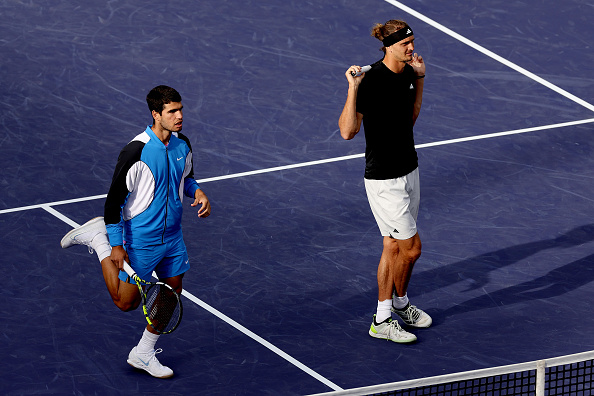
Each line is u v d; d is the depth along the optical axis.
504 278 33.38
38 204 37.03
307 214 37.06
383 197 28.89
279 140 42.47
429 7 54.97
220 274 33.25
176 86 46.50
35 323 30.27
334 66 48.84
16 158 40.09
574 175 40.19
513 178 39.78
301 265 33.88
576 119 44.81
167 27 51.81
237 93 46.09
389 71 28.08
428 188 38.97
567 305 32.00
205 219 36.53
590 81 48.28
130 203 26.66
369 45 51.00
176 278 28.03
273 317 31.08
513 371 22.42
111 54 49.03
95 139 41.97
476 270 33.81
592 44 51.88
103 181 38.94
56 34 50.69
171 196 26.94
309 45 50.62
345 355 29.30
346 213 37.22
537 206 37.88
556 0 55.91
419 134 43.06
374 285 32.91
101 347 29.27
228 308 31.44
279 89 46.59
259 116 44.28
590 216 37.31
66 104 44.59
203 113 44.31
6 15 52.31
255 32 51.66
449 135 43.06
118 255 26.31
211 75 47.53
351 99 27.89
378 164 28.73
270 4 54.59
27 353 28.88
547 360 22.45
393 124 28.38
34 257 33.66
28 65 47.69
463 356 29.38
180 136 27.22
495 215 37.19
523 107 45.72
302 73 48.09
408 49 27.62
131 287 27.33
